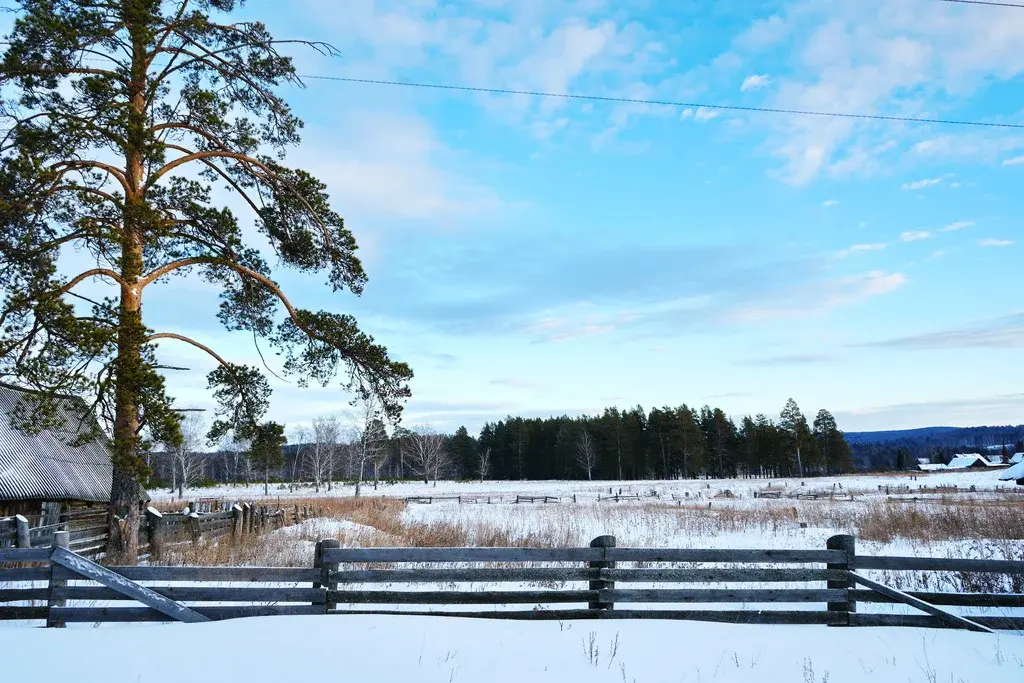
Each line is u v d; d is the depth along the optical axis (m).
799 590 7.47
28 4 12.83
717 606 9.24
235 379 14.96
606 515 28.47
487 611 7.39
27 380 11.44
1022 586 10.53
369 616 7.10
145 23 13.24
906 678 5.66
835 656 6.15
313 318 15.04
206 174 15.46
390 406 15.55
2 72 12.09
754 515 27.78
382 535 19.02
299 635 6.45
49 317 11.49
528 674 5.58
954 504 33.47
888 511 27.16
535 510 33.50
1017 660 6.07
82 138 12.11
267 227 15.70
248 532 20.58
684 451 103.31
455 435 124.62
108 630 6.64
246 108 15.51
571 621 7.08
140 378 11.73
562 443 111.38
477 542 16.97
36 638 6.39
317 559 7.56
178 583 10.10
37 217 12.10
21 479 18.22
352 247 15.72
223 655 5.92
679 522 24.75
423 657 5.91
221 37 14.77
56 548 7.34
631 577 7.55
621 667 5.77
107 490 20.92
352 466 92.06
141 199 13.17
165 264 14.46
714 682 5.50
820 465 115.69
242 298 16.16
